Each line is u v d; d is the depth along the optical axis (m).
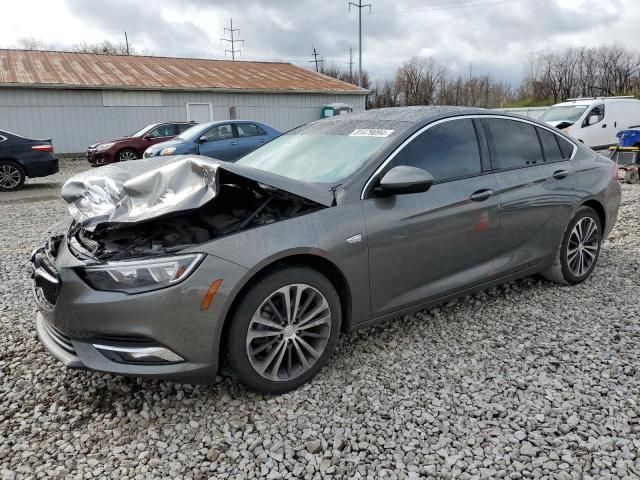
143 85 20.44
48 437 2.48
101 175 3.05
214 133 12.60
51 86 18.77
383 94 52.09
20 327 3.69
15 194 10.95
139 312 2.40
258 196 2.99
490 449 2.33
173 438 2.46
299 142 3.76
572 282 4.27
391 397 2.74
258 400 2.74
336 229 2.82
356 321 3.03
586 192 4.15
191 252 2.48
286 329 2.75
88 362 2.50
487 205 3.47
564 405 2.63
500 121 3.79
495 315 3.75
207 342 2.51
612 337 3.37
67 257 2.70
